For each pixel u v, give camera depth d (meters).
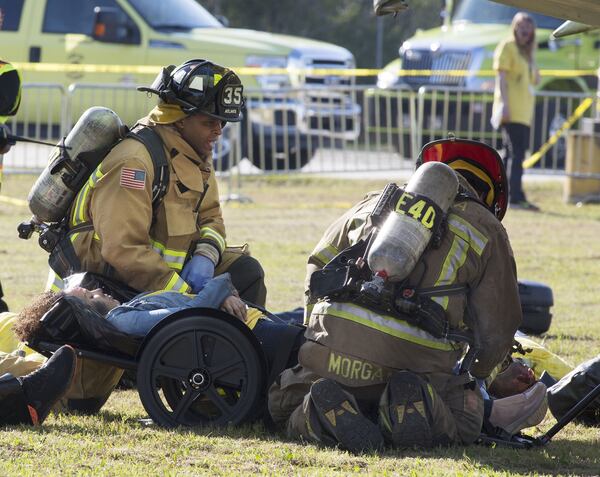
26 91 37.78
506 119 34.09
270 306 19.39
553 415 12.55
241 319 11.83
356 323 10.70
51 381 11.19
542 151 39.41
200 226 13.20
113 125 12.42
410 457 10.27
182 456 10.12
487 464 10.08
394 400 10.43
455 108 41.03
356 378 10.70
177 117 12.44
